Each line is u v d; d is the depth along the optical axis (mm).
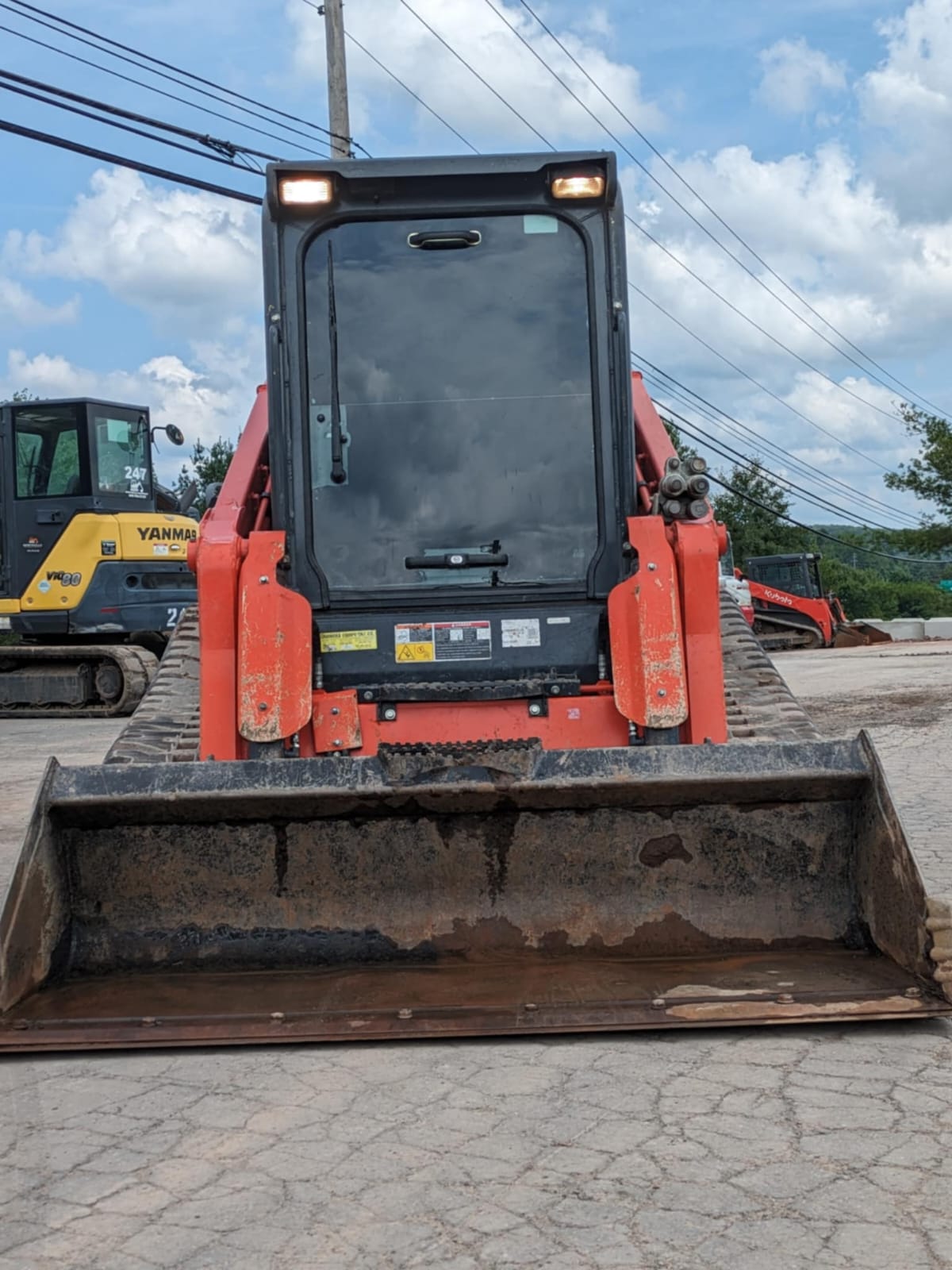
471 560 5680
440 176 5750
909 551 47188
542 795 4645
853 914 4754
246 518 6105
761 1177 3271
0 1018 4332
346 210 5773
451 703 5586
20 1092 3959
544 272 5801
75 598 17281
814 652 34281
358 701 5586
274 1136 3605
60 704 17922
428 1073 4016
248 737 5344
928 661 25297
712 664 5461
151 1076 4070
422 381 5762
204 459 40781
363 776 4637
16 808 9789
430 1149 3486
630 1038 4273
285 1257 2949
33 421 17391
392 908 4812
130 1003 4477
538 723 5578
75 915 4797
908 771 10359
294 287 5770
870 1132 3514
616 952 4770
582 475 5730
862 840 4688
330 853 4789
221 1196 3256
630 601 5441
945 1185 3209
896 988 4340
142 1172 3400
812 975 4504
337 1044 4281
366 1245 2996
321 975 4691
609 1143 3494
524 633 5648
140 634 18203
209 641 5469
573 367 5781
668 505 5504
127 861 4781
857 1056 4066
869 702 16234
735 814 4754
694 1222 3051
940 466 44875
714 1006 4273
